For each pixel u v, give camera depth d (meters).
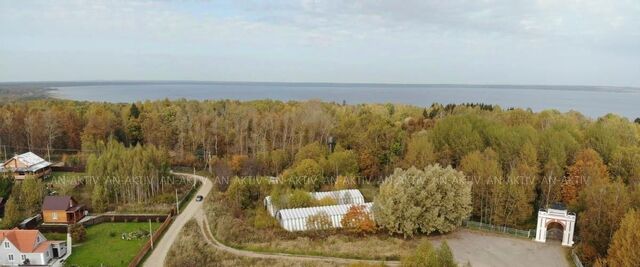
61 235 60.81
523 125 89.81
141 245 58.41
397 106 164.38
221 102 154.38
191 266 50.41
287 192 67.31
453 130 83.50
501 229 59.59
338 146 89.25
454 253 51.97
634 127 98.62
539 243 55.41
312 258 51.16
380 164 87.81
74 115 110.81
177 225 64.81
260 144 98.62
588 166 64.19
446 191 56.97
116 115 120.00
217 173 86.12
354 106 161.25
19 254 52.22
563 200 63.88
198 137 103.38
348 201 68.12
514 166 68.19
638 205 49.59
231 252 53.62
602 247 47.81
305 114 112.00
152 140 105.75
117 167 74.69
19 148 103.94
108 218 67.62
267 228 60.50
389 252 51.84
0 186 69.81
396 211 56.06
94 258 54.34
